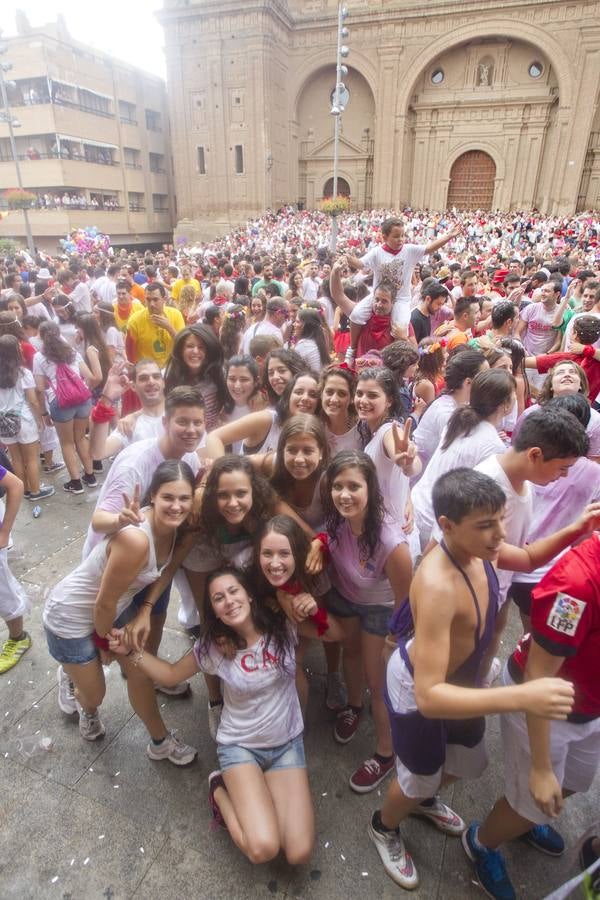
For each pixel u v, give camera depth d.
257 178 31.45
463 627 1.62
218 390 3.47
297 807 2.03
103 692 2.41
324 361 4.43
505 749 1.83
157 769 2.41
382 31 29.59
